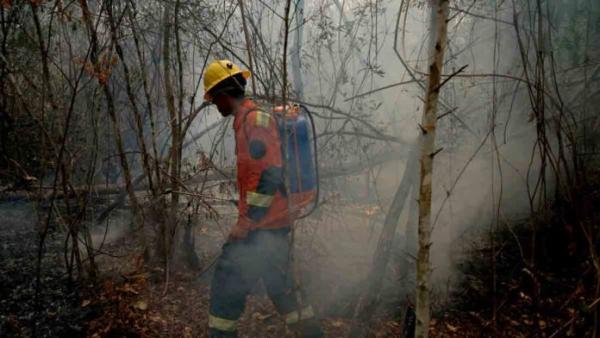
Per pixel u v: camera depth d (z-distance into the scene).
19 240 3.69
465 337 2.92
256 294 3.32
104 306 2.99
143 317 2.93
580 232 3.32
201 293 3.25
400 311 3.14
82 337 2.73
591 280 2.92
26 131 3.64
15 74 3.33
